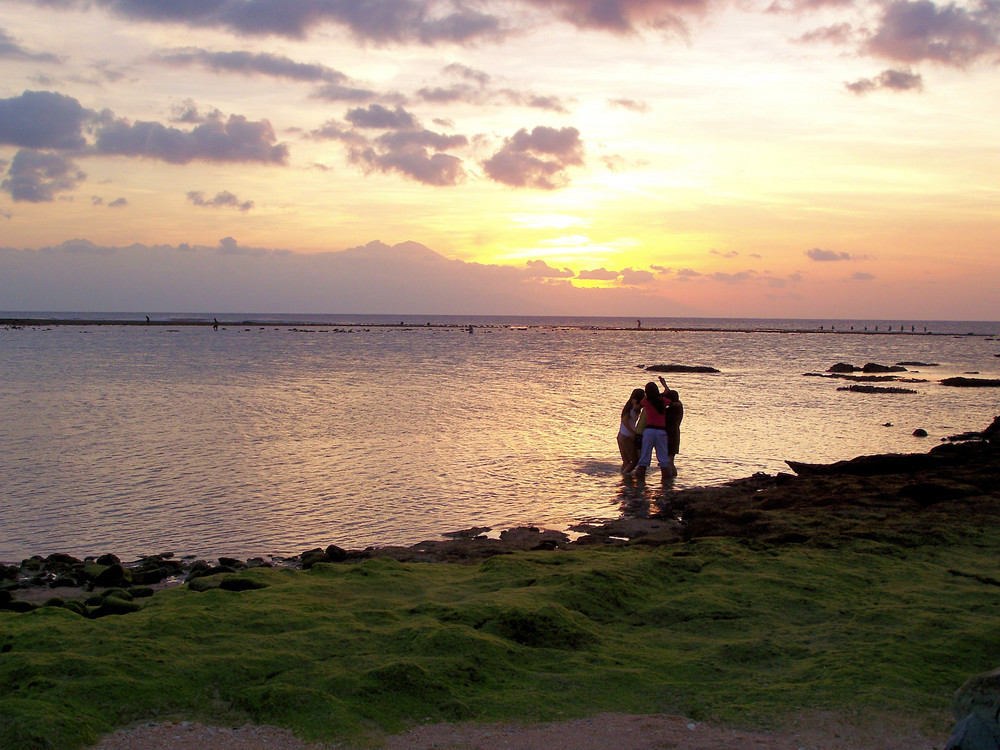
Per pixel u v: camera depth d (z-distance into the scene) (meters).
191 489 15.77
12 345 79.31
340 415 27.30
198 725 4.82
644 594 7.63
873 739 4.66
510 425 25.28
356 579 8.07
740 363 68.88
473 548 11.48
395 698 5.14
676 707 5.12
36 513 13.95
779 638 6.29
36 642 5.88
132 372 45.94
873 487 13.09
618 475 17.66
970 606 7.00
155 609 7.04
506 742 4.66
